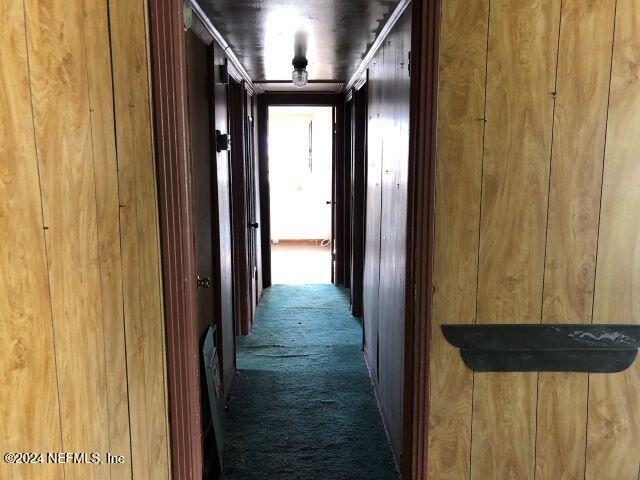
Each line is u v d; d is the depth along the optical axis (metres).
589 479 1.59
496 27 1.38
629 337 1.50
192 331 1.48
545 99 1.41
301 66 3.37
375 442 2.42
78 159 1.04
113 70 1.17
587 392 1.54
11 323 0.88
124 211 1.22
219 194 2.57
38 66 0.92
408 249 1.54
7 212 0.86
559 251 1.47
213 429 2.16
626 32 1.38
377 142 2.95
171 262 1.42
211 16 2.27
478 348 1.51
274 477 2.15
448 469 1.58
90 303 1.09
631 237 1.46
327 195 7.69
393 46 2.36
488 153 1.43
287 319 4.31
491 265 1.48
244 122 3.88
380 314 2.76
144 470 1.38
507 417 1.55
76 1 1.03
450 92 1.40
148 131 1.34
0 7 0.84
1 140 0.84
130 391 1.28
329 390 2.97
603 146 1.43
